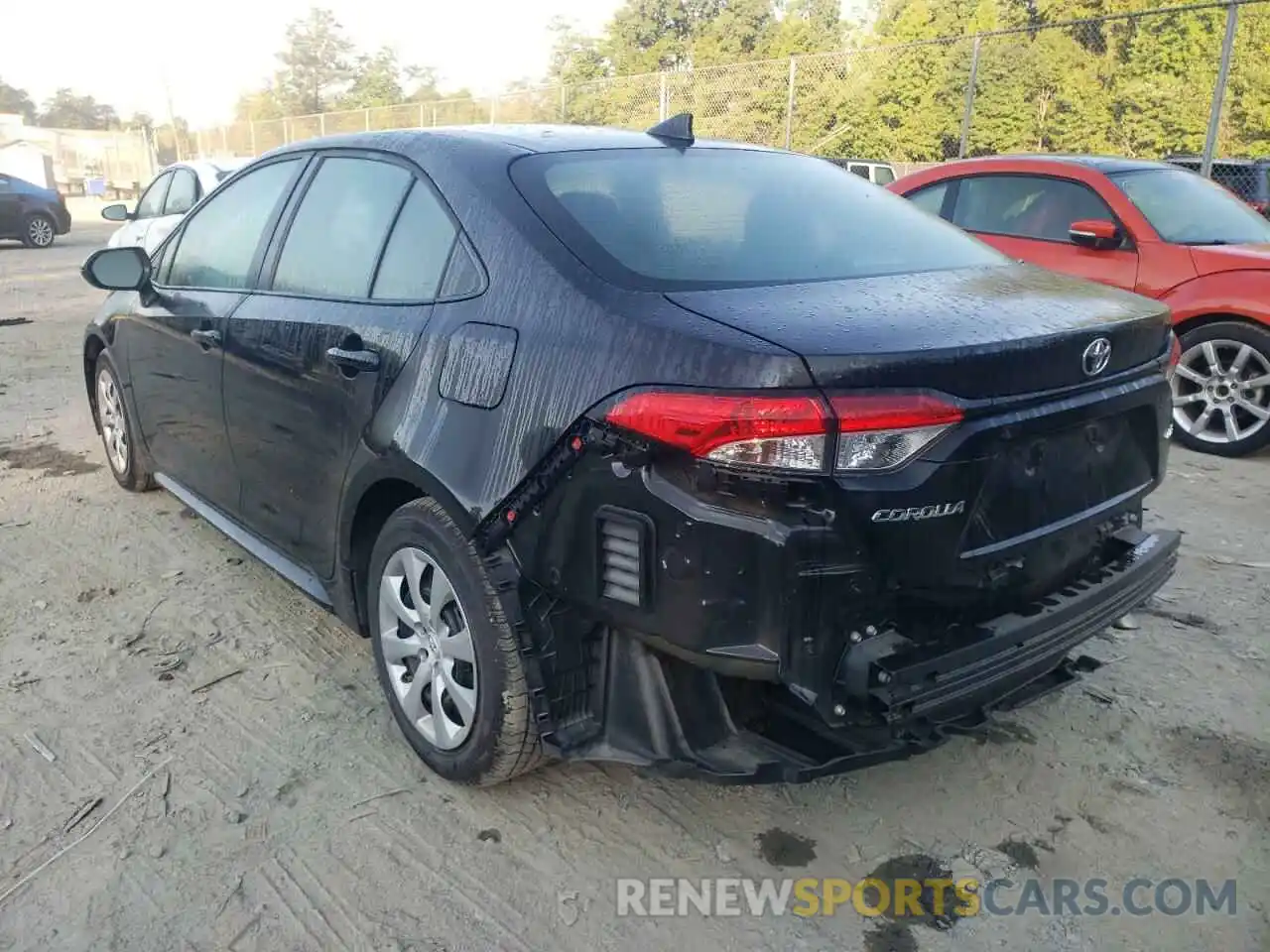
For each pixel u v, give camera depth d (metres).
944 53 15.72
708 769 2.39
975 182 7.38
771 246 2.81
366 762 3.08
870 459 2.13
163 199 11.12
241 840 2.73
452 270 2.85
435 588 2.84
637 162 3.10
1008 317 2.44
